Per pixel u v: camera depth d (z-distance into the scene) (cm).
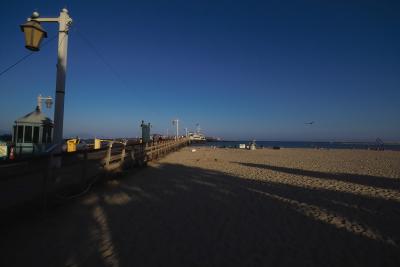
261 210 805
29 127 1342
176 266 464
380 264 481
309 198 974
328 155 3759
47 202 711
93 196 919
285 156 3469
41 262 470
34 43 720
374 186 1247
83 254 501
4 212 590
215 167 1969
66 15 816
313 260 493
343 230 646
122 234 599
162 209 797
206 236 597
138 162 1684
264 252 523
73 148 1736
